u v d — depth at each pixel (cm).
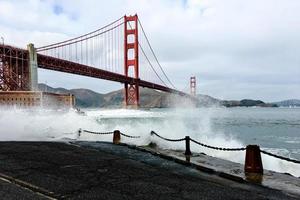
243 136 3272
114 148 1157
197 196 568
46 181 644
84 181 652
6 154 952
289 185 659
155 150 1104
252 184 665
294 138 3117
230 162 880
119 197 551
